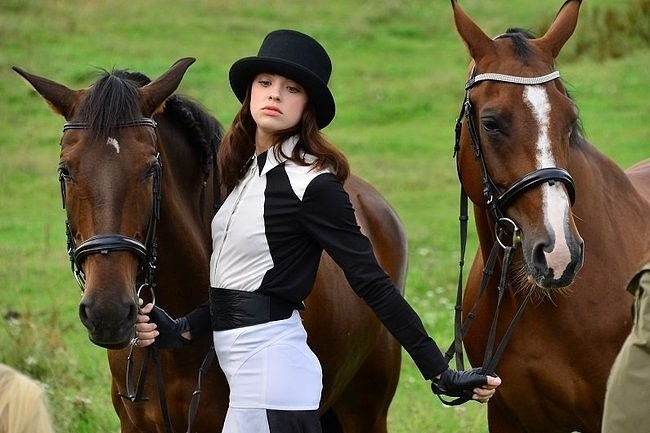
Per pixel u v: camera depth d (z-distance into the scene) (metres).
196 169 8.61
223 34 38.38
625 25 35.00
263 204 7.54
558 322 8.74
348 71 35.12
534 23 37.00
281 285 7.52
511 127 8.33
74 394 13.17
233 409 7.51
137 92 7.69
